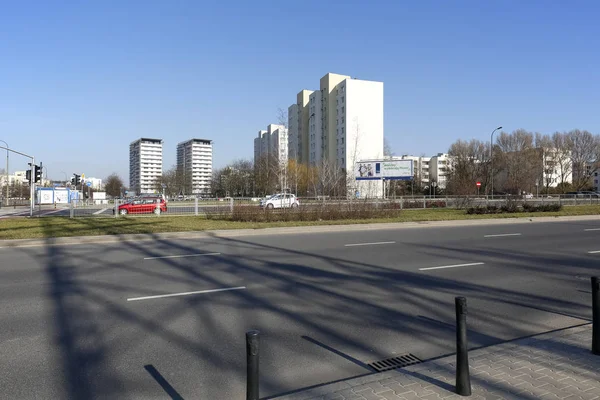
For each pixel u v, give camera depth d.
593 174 89.75
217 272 9.14
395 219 23.17
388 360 4.47
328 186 44.00
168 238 16.25
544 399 3.44
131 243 14.63
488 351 4.54
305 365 4.34
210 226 19.83
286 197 33.25
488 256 11.19
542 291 7.41
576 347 4.62
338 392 3.60
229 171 101.38
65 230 18.12
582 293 7.29
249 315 6.02
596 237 15.62
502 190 84.06
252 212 22.91
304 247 13.09
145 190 158.12
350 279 8.38
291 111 105.88
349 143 82.12
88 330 5.39
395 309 6.34
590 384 3.71
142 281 8.28
